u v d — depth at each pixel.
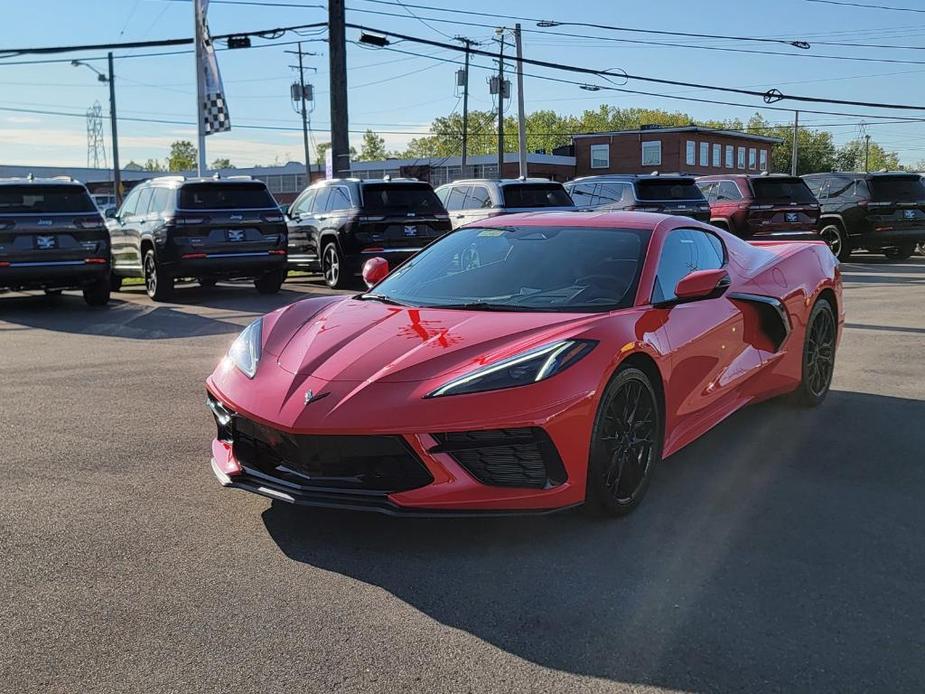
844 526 3.57
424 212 13.48
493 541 3.41
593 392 3.33
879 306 10.84
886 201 18.09
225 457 3.69
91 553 3.27
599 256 4.27
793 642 2.63
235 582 3.03
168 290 12.03
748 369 4.69
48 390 6.09
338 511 3.74
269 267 12.47
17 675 2.43
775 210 16.81
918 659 2.53
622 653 2.57
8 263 10.26
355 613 2.81
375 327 3.80
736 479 4.18
